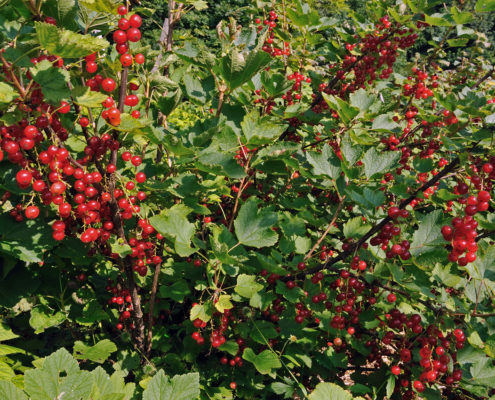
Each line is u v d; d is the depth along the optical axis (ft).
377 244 7.76
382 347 9.38
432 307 7.44
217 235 7.91
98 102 4.87
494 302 7.35
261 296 8.00
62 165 5.64
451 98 8.86
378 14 13.34
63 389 5.14
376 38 11.86
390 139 11.25
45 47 4.57
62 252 7.75
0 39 5.40
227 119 9.32
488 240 10.04
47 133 5.54
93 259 8.75
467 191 7.09
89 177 5.72
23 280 8.06
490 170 6.48
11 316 8.45
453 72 17.53
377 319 9.05
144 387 7.57
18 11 5.49
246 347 9.00
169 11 10.18
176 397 5.54
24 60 4.89
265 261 7.58
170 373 8.70
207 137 7.62
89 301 8.84
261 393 8.91
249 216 8.03
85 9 5.44
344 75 12.37
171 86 8.07
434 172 11.34
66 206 5.65
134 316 8.29
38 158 5.54
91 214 6.00
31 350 8.57
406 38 12.32
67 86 5.18
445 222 7.55
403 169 12.17
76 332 9.23
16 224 7.30
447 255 7.06
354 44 13.38
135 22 5.21
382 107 12.27
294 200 10.80
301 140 11.64
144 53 8.14
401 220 7.85
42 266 8.62
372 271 8.68
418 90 12.97
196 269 9.67
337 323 8.05
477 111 7.66
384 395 9.39
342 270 7.82
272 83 8.97
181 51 8.64
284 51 12.11
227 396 8.33
